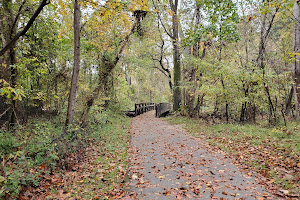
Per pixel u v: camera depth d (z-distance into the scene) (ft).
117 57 36.35
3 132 19.79
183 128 34.06
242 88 31.55
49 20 27.27
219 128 29.40
